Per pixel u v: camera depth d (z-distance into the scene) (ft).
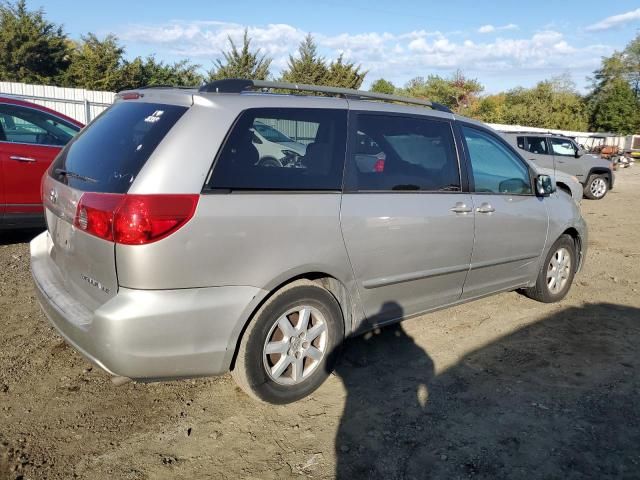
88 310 9.28
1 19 117.91
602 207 43.60
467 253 13.25
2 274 17.06
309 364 10.75
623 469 8.98
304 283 10.16
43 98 47.96
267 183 9.69
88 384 11.00
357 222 10.73
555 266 16.71
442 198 12.50
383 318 12.00
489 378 11.93
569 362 12.84
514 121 172.45
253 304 9.41
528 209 14.97
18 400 10.29
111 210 8.50
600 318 15.85
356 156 11.10
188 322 8.78
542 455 9.28
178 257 8.59
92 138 10.67
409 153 12.16
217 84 10.00
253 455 9.06
